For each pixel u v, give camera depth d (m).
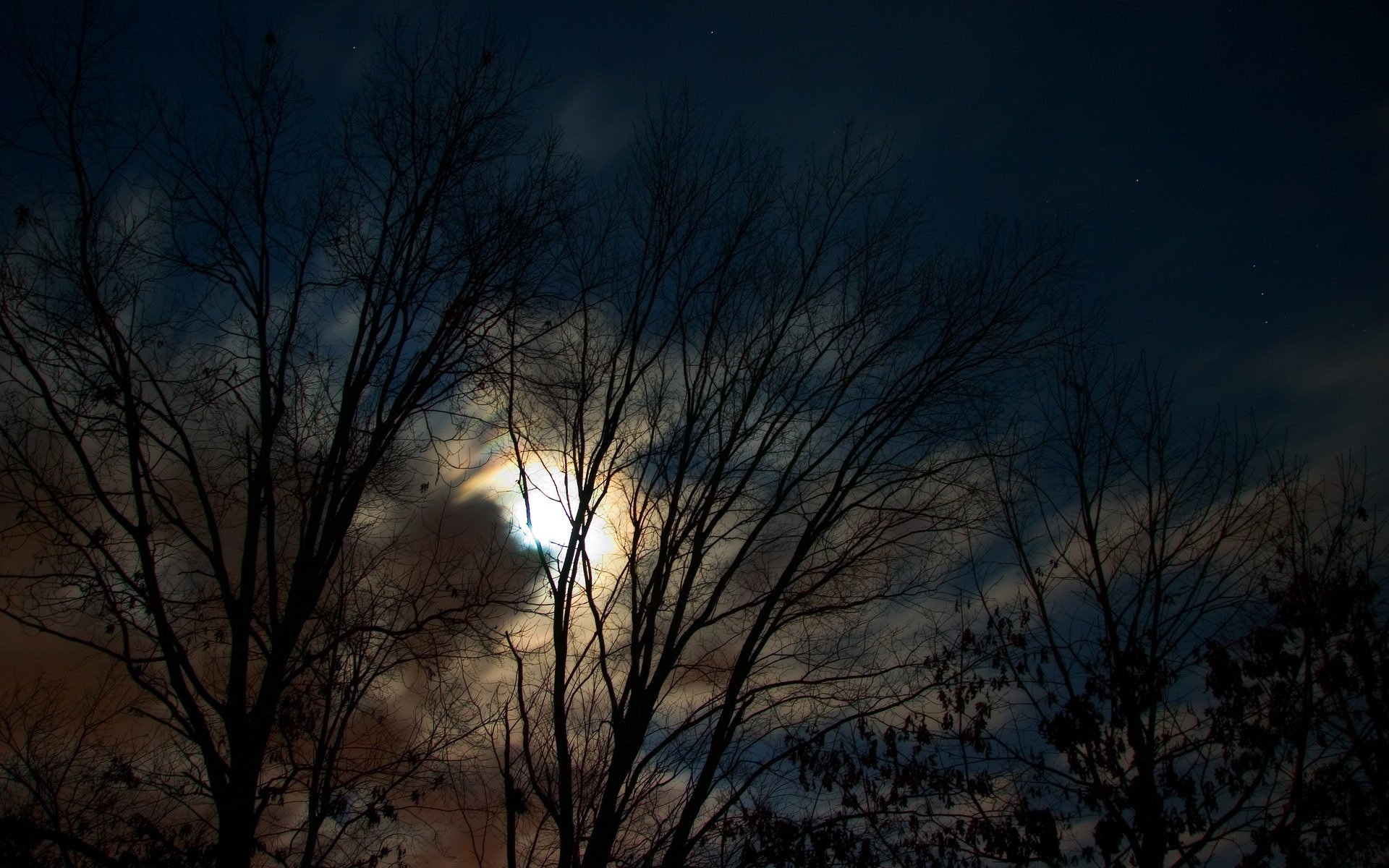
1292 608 8.36
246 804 6.66
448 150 8.68
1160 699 8.70
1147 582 9.50
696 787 7.59
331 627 7.73
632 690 8.05
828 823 7.71
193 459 7.36
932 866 8.12
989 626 9.14
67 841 6.19
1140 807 8.16
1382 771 7.61
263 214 8.10
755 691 7.96
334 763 7.32
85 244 7.26
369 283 8.36
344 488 7.88
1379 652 7.93
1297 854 7.59
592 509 8.37
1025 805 8.36
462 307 8.20
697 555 8.51
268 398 7.75
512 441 8.55
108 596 6.73
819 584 8.34
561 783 7.50
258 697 7.07
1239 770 8.24
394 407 8.16
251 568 7.41
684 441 8.80
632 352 8.91
